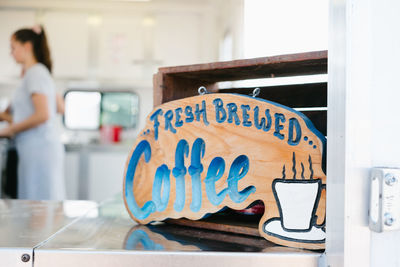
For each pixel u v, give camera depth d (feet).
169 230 2.74
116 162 13.61
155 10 15.02
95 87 15.65
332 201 2.03
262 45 4.31
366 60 1.89
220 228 2.68
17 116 9.00
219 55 14.47
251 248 2.25
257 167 2.49
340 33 1.93
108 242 2.37
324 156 2.27
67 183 13.53
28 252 2.17
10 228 2.78
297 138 2.35
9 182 9.45
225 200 2.61
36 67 8.76
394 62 1.92
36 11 14.87
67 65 15.05
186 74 3.13
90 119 15.66
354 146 1.88
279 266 2.11
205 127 2.72
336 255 1.97
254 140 2.51
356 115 1.88
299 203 2.31
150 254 2.13
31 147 8.76
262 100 2.50
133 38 15.08
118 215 3.31
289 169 2.36
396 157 1.93
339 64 1.95
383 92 1.91
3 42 14.85
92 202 4.17
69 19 14.93
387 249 1.92
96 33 15.01
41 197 8.89
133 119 15.74
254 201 2.49
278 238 2.35
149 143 2.99
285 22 4.18
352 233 1.89
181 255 2.12
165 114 2.92
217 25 14.71
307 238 2.25
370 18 1.88
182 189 2.81
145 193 2.97
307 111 2.99
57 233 2.61
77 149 13.52
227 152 2.62
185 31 15.08
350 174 1.88
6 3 14.74
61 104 10.96
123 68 15.15
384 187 1.83
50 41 14.96
